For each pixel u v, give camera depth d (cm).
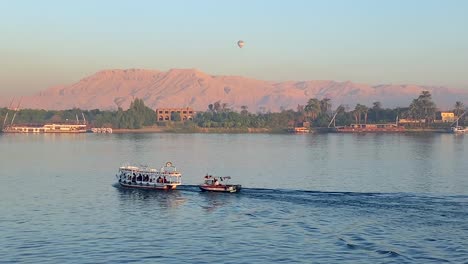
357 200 14300
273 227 11869
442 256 9988
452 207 13400
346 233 11344
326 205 13750
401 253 10131
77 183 18200
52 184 18012
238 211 13312
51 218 12812
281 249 10406
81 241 10925
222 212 13250
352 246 10538
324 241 10850
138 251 10312
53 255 10062
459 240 10831
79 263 9644
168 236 11281
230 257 9988
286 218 12581
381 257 9944
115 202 14625
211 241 10919
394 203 13875
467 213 12788
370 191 16412
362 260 9800
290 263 9669
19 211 13575
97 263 9650
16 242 10844
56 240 10988
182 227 11962
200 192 15725
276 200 14425
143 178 16925
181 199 14862
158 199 14938
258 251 10300
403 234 11231
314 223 12112
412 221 12144
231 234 11394
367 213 12888
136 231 11669
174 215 13050
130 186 16738
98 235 11356
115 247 10538
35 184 18050
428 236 11081
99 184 17900
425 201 14112
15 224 12231
